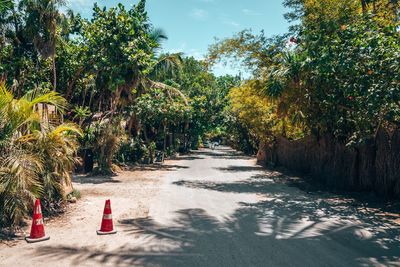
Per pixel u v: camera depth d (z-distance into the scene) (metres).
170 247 6.04
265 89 15.97
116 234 6.84
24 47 16.89
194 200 10.82
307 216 8.76
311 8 14.43
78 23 18.80
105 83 17.70
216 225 7.64
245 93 23.09
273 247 6.13
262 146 27.34
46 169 8.37
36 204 6.53
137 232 6.99
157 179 16.25
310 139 17.88
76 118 19.00
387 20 11.60
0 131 7.54
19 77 16.31
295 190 13.48
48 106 10.40
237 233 7.02
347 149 13.28
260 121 23.23
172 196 11.48
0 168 6.99
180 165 25.36
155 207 9.58
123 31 16.50
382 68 9.48
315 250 6.00
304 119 15.80
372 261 5.48
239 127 43.84
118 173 18.56
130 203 10.09
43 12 14.42
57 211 8.66
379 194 11.74
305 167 19.09
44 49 15.40
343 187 13.62
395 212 9.46
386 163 11.54
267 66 18.31
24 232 6.86
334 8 13.56
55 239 6.48
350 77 10.83
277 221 8.12
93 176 16.95
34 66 17.30
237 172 20.50
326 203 10.70
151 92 26.55
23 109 7.73
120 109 21.31
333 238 6.78
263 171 21.34
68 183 9.27
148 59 17.53
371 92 9.40
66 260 5.35
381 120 10.99
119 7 16.72
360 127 12.55
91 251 5.80
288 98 15.23
